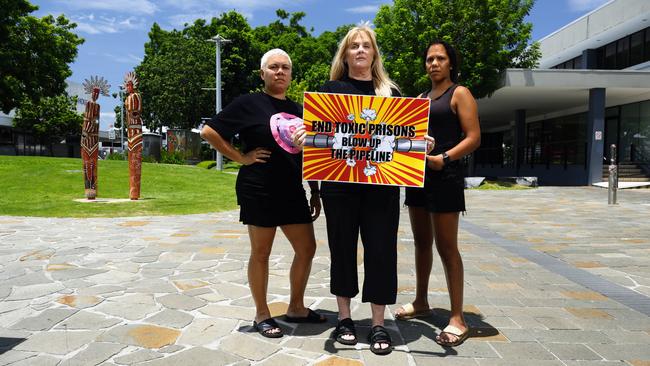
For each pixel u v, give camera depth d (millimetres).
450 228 3072
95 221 8422
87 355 2801
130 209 10008
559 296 4203
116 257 5449
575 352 2967
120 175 15969
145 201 11398
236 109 3064
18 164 17828
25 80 28297
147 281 4426
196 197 12945
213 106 38438
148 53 45219
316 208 3434
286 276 4719
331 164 2943
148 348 2918
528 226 8562
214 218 9055
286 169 3113
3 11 26641
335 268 3092
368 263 3010
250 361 2773
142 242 6395
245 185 3092
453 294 3154
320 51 43938
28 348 2885
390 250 2996
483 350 2986
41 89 29625
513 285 4559
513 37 19203
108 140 60344
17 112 41906
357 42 3074
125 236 6859
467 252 6156
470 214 10414
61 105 42656
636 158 21328
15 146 44062
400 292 4254
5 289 4098
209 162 32719
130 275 4641
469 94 3029
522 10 19453
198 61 37406
